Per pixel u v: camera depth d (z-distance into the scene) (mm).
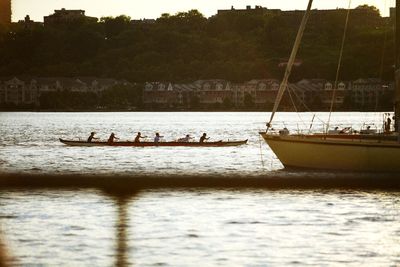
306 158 137750
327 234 81750
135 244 73250
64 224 80125
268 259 71312
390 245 77125
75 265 67062
